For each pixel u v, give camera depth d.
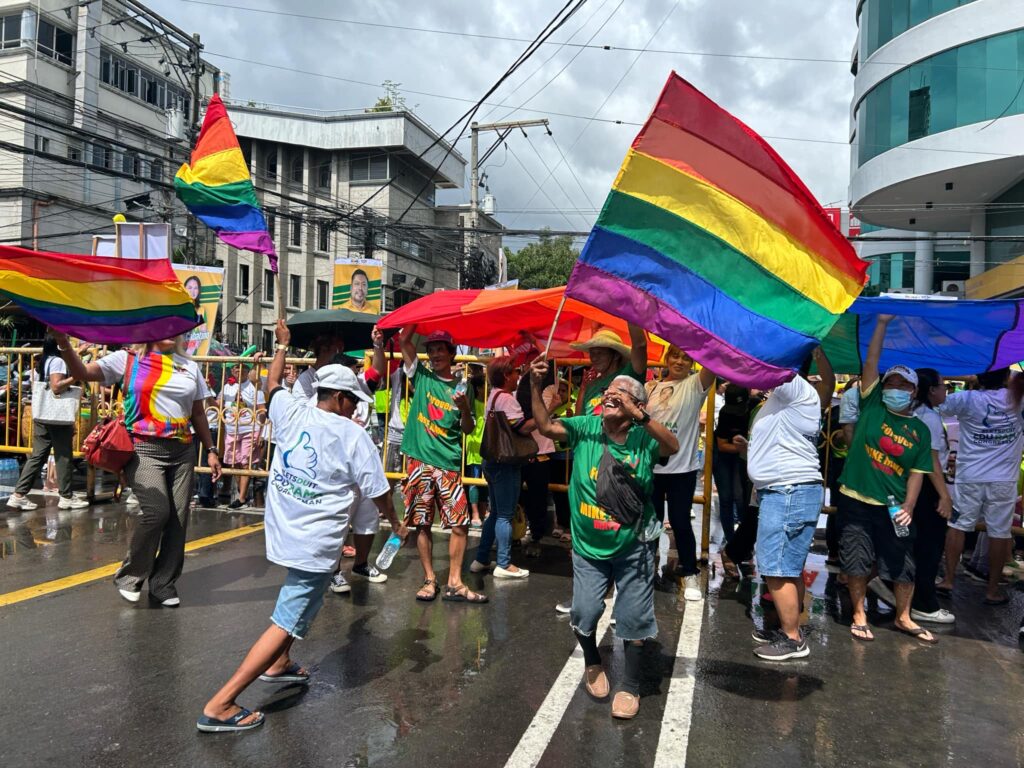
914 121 22.95
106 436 4.72
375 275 20.17
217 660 4.11
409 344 5.52
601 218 3.95
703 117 4.01
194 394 5.03
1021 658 4.59
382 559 3.79
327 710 3.59
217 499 8.41
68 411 7.68
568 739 3.38
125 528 7.02
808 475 4.39
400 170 33.41
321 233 31.47
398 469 8.18
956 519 5.91
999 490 5.66
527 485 6.71
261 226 4.90
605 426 3.63
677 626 4.98
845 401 5.43
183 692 3.72
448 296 5.99
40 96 22.33
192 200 5.06
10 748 3.16
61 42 25.38
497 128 24.55
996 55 20.97
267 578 5.65
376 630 4.68
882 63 24.06
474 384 7.39
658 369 6.73
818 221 4.03
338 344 6.23
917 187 23.66
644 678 4.11
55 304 4.88
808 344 3.90
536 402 3.83
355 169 33.09
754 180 4.04
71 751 3.15
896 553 4.90
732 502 6.66
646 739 3.40
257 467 8.52
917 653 4.62
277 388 3.87
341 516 3.55
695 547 5.54
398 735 3.37
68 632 4.48
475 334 6.86
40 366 7.89
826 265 4.00
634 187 3.97
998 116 20.92
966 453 5.83
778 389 4.45
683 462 5.44
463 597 5.28
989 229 25.20
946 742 3.48
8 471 9.84
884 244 34.09
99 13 26.11
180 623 4.67
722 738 3.44
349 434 3.61
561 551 6.88
